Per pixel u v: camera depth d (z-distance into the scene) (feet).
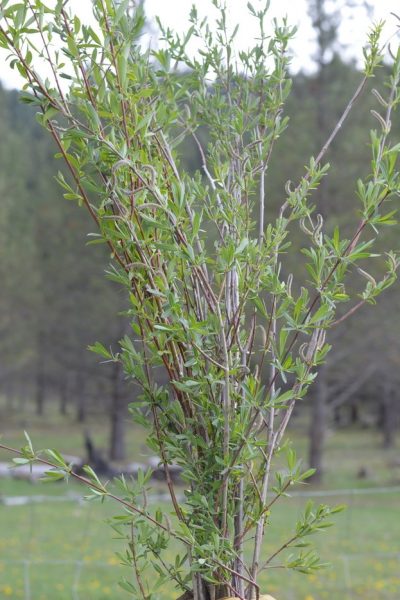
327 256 5.85
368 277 5.92
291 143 57.06
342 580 29.19
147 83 6.64
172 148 6.73
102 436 107.65
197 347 5.53
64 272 76.33
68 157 5.69
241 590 5.98
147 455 6.23
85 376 76.33
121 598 26.43
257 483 6.09
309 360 5.86
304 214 6.17
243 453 5.78
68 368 75.82
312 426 66.54
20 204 98.99
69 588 27.71
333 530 40.01
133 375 6.13
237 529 5.99
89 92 5.71
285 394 5.68
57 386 102.89
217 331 5.70
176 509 6.11
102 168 5.69
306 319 5.73
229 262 5.53
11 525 42.04
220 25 7.38
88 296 75.51
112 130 5.54
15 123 117.19
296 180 55.06
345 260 5.77
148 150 6.05
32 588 27.84
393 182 5.81
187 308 6.13
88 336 75.25
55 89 5.62
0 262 88.12
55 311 76.43
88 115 5.57
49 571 30.68
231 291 6.26
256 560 5.95
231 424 5.78
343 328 60.03
